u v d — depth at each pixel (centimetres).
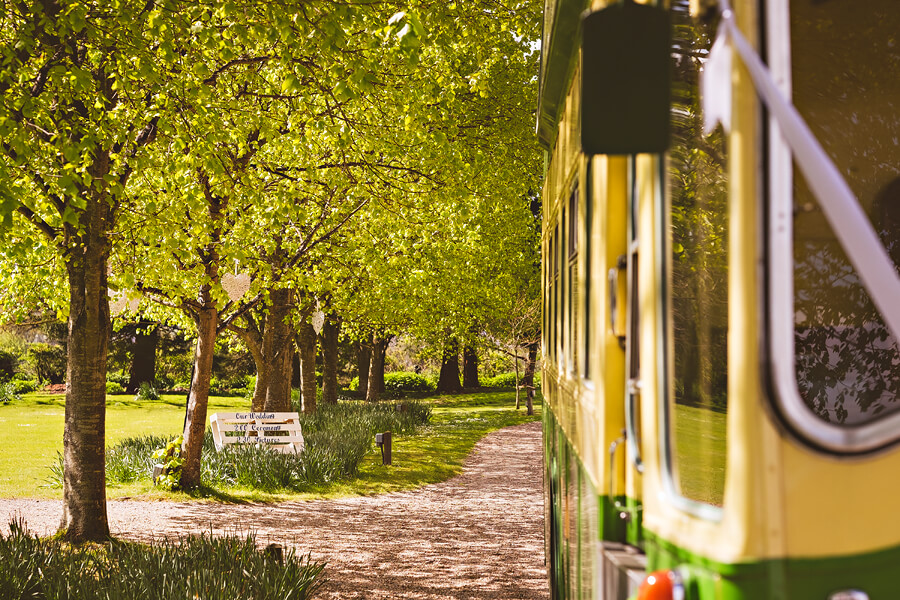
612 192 221
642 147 170
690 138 282
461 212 1129
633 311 206
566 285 362
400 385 4981
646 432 195
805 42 249
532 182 1606
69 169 654
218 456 1429
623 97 170
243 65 911
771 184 153
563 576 386
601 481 220
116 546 789
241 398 4212
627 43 170
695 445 270
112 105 817
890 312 146
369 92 718
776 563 152
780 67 157
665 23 171
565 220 367
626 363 208
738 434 155
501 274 2459
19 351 4431
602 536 219
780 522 153
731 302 157
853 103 253
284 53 729
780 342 153
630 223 211
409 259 1536
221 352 4684
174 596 553
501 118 1538
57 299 1252
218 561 659
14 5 663
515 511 1230
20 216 878
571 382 331
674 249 279
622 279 217
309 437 1720
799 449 154
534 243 2909
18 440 2030
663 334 188
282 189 951
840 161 257
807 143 151
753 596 153
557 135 431
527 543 1005
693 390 275
